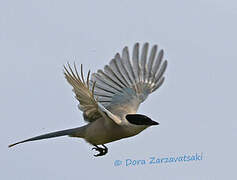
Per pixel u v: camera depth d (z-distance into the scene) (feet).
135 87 47.32
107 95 45.80
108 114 38.99
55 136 42.47
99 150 43.50
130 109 45.24
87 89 37.65
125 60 47.55
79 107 40.88
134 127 41.22
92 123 41.91
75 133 42.55
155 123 41.24
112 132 41.24
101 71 46.29
